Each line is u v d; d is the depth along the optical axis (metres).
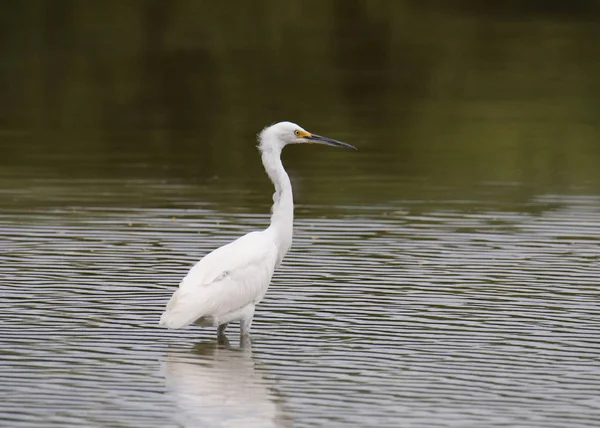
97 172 22.81
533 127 28.88
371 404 10.10
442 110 31.39
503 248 16.19
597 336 12.08
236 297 12.04
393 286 14.05
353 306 13.20
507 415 9.82
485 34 44.97
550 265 15.16
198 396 10.31
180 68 38.34
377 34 44.72
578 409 9.98
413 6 50.78
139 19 46.16
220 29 45.06
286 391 10.46
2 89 34.69
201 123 29.75
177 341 12.10
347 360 11.34
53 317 12.66
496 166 24.08
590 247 16.27
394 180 22.17
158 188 21.11
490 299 13.48
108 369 11.05
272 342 11.98
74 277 14.38
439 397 10.28
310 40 43.50
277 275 14.59
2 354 11.39
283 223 13.18
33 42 42.03
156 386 10.57
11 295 13.50
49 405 10.02
